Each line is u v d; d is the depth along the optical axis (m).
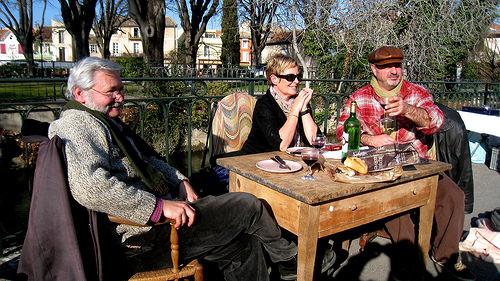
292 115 2.53
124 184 1.57
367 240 2.78
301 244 1.73
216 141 3.11
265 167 2.01
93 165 1.52
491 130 4.20
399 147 1.90
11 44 51.09
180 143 8.74
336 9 8.25
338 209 1.76
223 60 28.38
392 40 8.66
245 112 3.25
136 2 11.32
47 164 1.45
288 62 2.64
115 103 1.81
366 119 2.63
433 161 2.27
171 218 1.61
